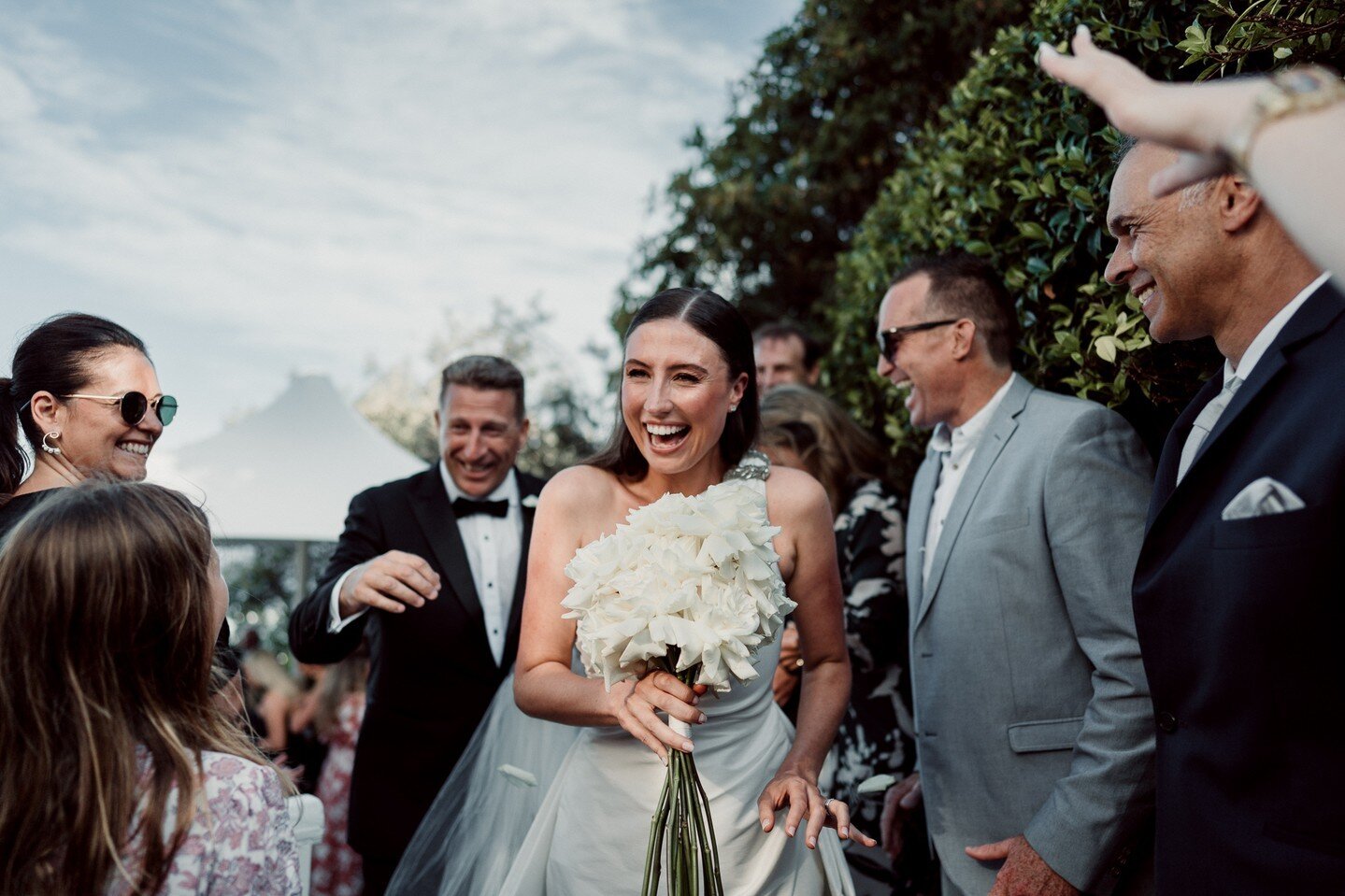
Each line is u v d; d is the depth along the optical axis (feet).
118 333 7.36
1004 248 8.11
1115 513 6.14
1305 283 4.34
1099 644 5.96
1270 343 4.43
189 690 4.26
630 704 5.16
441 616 9.57
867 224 12.52
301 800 6.95
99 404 7.00
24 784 3.88
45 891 3.79
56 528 4.07
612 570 5.18
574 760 6.44
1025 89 7.98
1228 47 5.49
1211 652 4.34
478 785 7.86
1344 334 4.06
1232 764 4.27
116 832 3.86
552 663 6.16
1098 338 6.82
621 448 6.63
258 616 43.06
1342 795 3.89
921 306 7.48
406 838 9.24
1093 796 5.65
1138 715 5.69
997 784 6.51
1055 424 6.61
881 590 8.79
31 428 7.03
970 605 6.68
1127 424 6.56
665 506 5.29
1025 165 7.61
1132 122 3.04
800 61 20.75
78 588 3.99
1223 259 4.48
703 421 6.04
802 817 5.58
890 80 19.19
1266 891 4.10
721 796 5.93
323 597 8.77
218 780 4.11
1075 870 5.63
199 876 3.92
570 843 6.12
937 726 6.93
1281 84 2.81
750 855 5.94
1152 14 6.46
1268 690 4.07
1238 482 4.28
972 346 7.37
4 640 4.00
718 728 6.11
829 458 9.73
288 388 24.23
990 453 6.95
